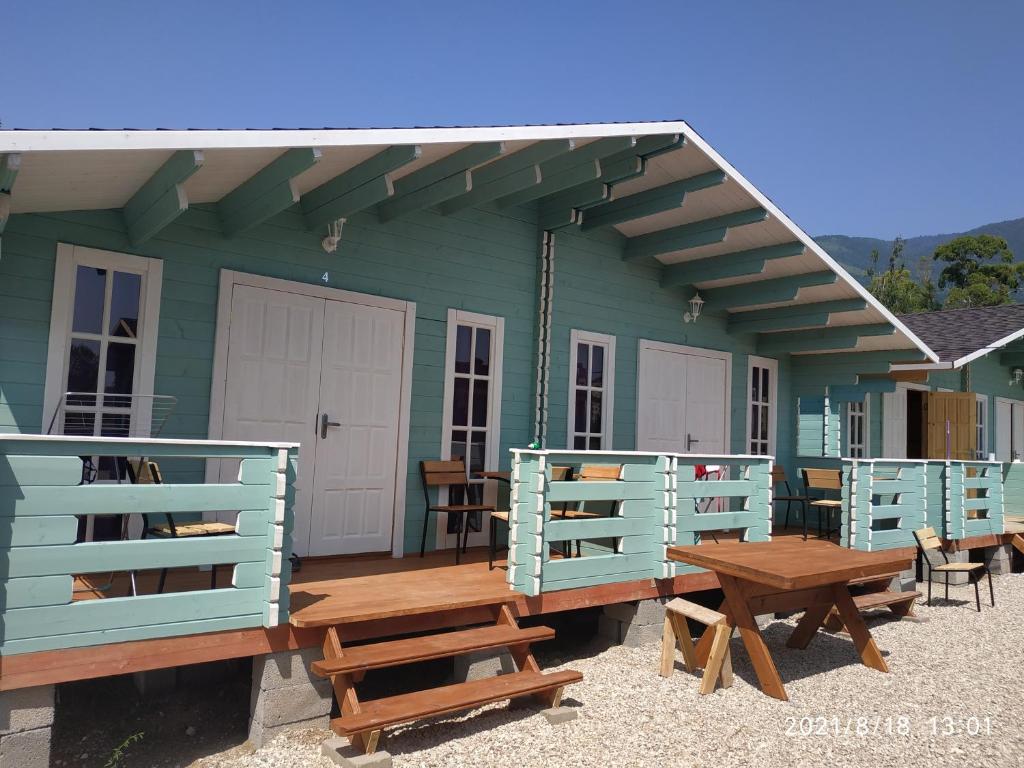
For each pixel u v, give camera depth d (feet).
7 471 10.36
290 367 19.43
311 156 14.51
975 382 43.78
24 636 10.37
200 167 14.10
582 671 16.69
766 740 13.12
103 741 13.35
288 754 12.09
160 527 13.80
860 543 24.62
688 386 29.84
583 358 26.45
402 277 21.80
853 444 37.24
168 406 17.34
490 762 11.85
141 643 11.32
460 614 15.08
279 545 12.41
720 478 28.86
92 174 13.65
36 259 15.83
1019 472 33.83
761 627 21.45
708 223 24.35
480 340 23.73
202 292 18.04
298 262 19.70
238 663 16.76
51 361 15.87
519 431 24.48
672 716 14.08
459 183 18.21
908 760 12.51
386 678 17.04
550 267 25.00
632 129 18.98
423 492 22.06
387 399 21.33
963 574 27.89
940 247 153.79
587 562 17.19
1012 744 13.32
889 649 19.33
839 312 27.71
